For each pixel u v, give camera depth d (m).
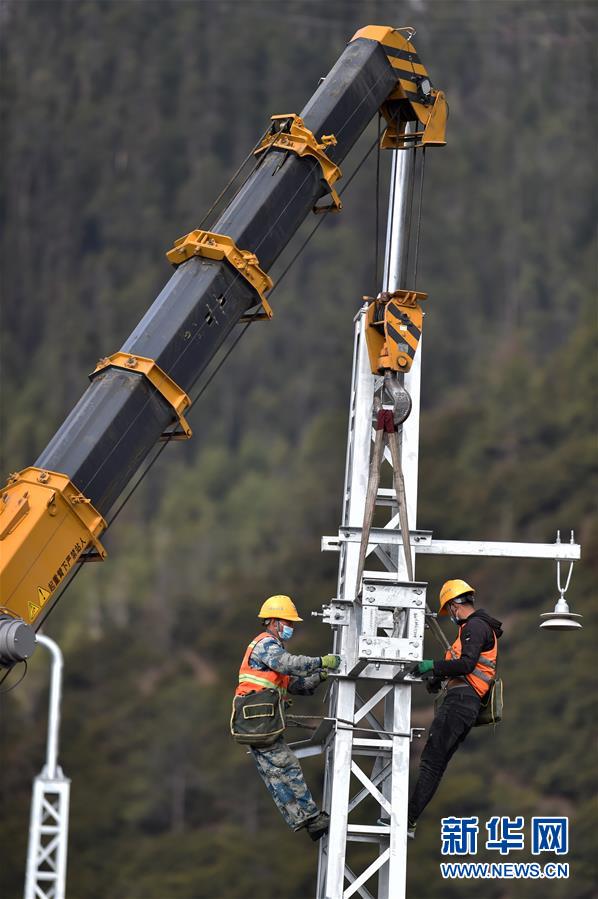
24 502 30.31
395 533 33.00
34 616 30.11
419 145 36.91
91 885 180.12
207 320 33.19
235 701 32.09
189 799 187.62
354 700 32.44
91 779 196.88
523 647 177.50
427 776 32.59
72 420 31.78
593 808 148.62
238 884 172.12
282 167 34.72
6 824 189.88
